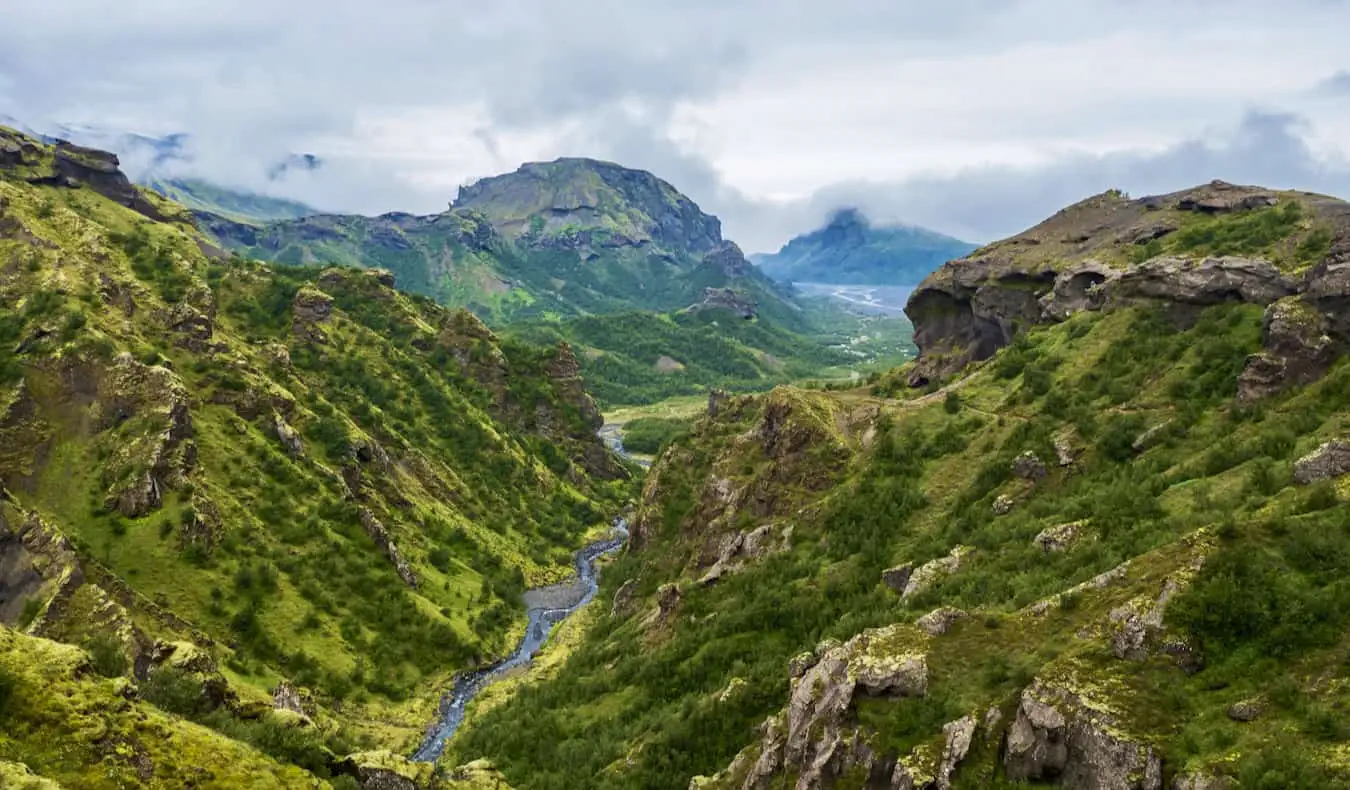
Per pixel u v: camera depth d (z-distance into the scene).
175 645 76.00
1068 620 54.97
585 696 122.12
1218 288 125.69
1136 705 45.12
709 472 187.12
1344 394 86.44
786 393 162.12
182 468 152.00
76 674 60.69
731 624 113.00
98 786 54.12
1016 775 46.38
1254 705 42.72
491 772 87.88
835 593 107.50
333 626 149.50
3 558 111.06
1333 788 36.44
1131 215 180.00
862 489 128.62
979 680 53.44
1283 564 50.59
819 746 55.47
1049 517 93.88
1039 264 178.25
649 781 87.25
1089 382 127.44
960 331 199.00
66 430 150.88
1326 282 98.56
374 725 132.62
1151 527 74.19
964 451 127.25
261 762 63.72
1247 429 91.19
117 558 136.12
